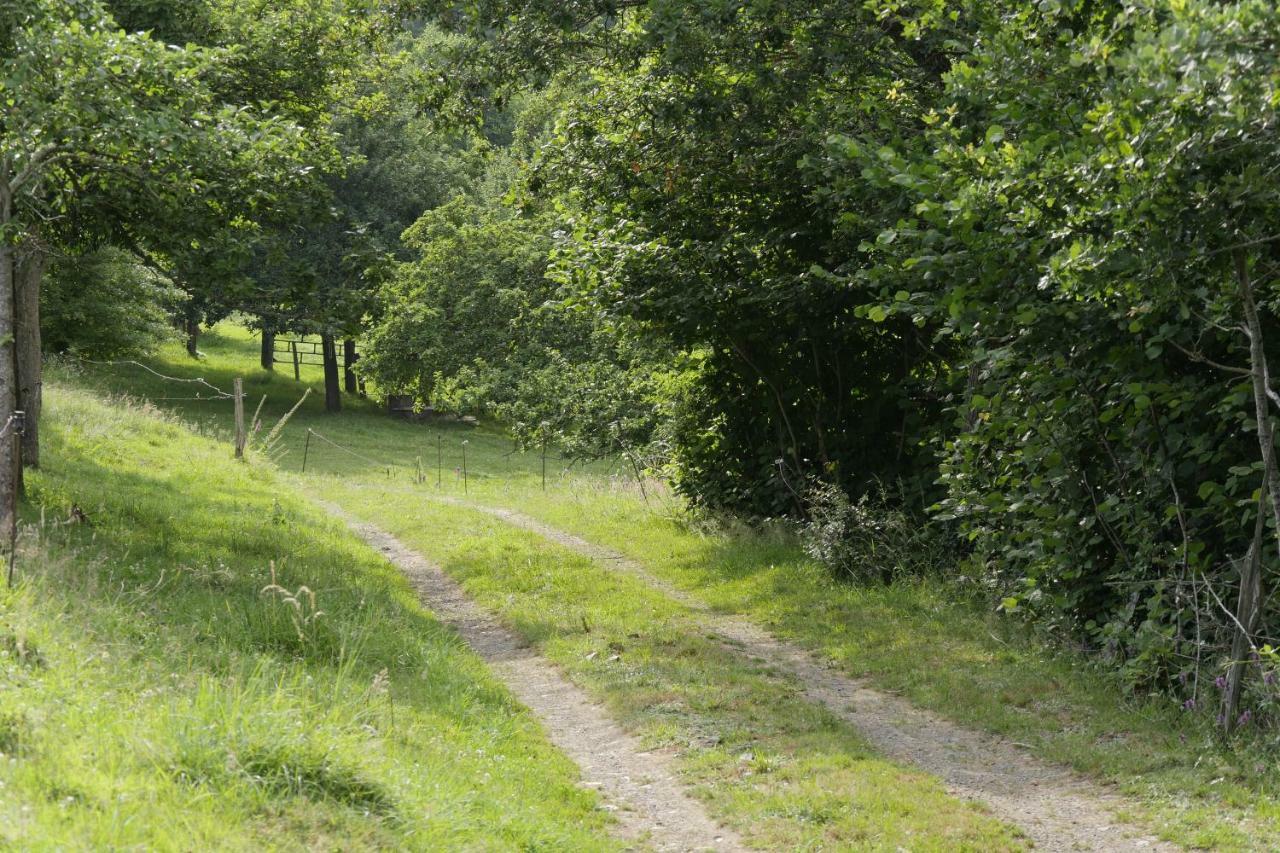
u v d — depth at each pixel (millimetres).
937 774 7840
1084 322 8977
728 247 15320
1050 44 9477
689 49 13273
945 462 11898
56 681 6012
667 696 9547
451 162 49906
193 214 13195
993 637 11008
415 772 6195
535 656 11297
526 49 15016
